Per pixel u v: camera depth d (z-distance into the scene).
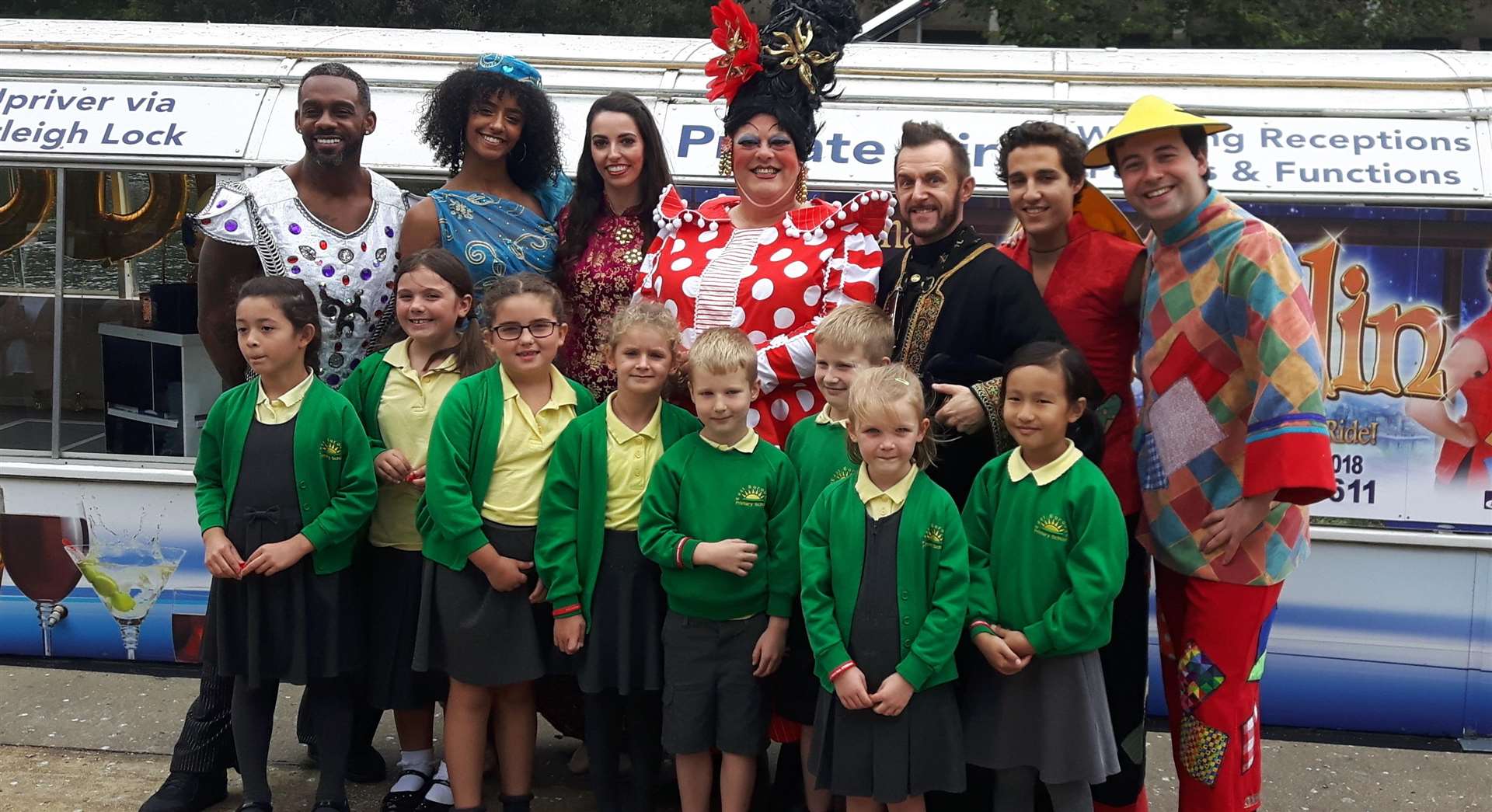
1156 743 4.43
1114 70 4.77
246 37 5.13
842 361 3.11
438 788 3.69
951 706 3.02
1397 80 4.55
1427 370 4.37
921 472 3.06
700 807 3.34
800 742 3.50
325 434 3.39
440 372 3.53
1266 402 2.90
